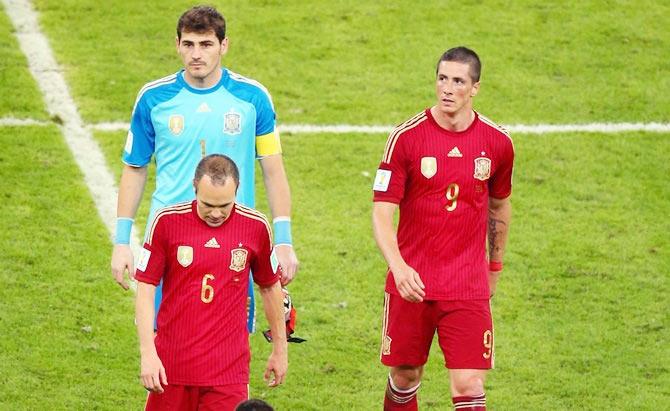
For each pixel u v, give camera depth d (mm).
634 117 49219
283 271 27531
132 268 27656
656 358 34219
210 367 25047
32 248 38250
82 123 46531
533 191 43750
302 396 31812
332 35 53625
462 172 27234
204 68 27172
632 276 38750
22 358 32531
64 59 50750
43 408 30312
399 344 28344
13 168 42969
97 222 40281
